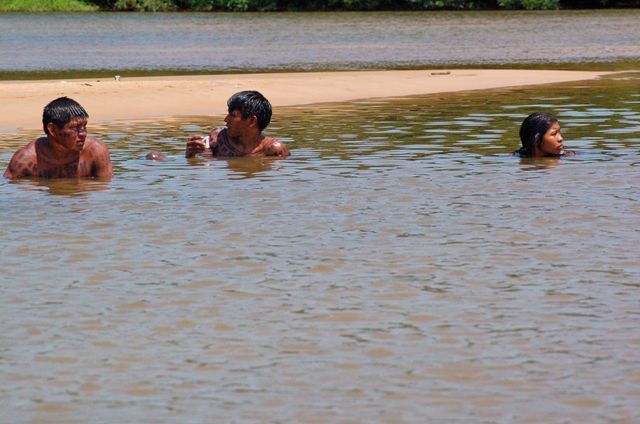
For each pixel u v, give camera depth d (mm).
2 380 10344
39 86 43250
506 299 12828
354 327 11852
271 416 9500
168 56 74625
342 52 77562
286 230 16656
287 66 64500
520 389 10055
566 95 41312
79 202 19359
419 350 11102
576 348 11117
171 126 32625
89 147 22422
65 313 12359
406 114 34812
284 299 12883
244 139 25250
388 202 19000
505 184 20875
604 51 76250
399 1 144875
